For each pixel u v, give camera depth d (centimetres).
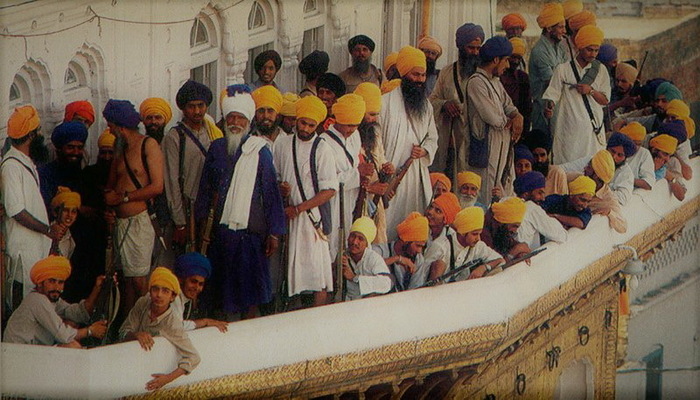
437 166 1903
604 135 2059
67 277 1573
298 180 1730
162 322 1623
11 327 1550
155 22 1612
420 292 1842
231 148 1667
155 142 1616
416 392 1875
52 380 1565
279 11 1723
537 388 2011
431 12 1875
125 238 1609
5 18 1492
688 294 2212
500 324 1906
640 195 2109
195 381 1639
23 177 1529
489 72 1927
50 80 1536
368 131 1805
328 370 1750
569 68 2011
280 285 1739
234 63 1688
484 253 1923
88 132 1574
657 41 2083
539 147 1998
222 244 1675
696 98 2147
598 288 2086
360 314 1780
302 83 1762
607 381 2127
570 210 2025
